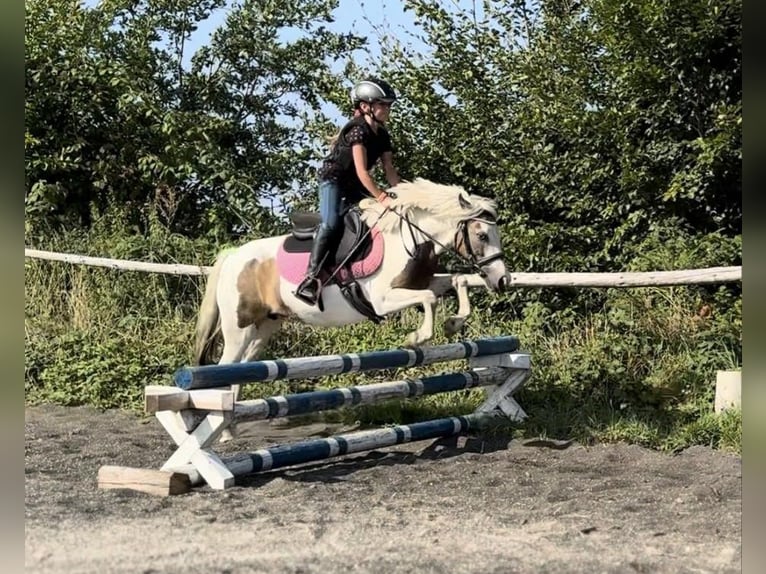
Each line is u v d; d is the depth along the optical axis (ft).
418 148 39.55
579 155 36.42
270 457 20.57
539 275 27.76
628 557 14.87
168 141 45.27
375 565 14.19
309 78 49.11
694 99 34.63
